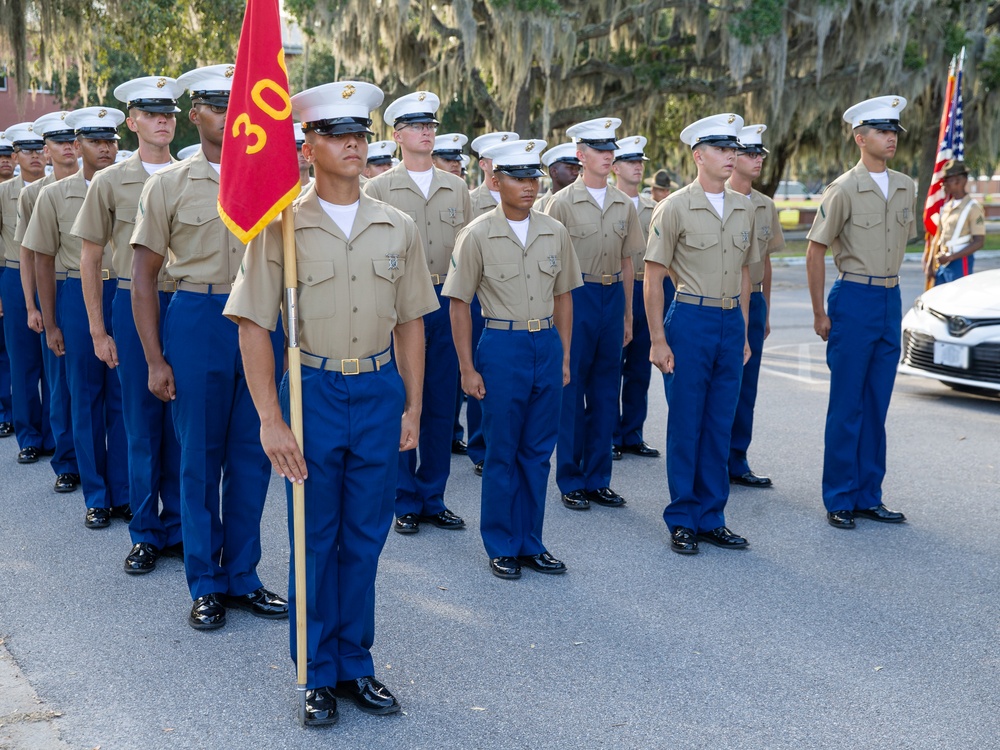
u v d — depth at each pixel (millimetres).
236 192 2971
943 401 7793
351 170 3068
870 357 5121
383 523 3258
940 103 22953
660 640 3801
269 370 3066
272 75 2951
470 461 6453
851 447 5148
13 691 3336
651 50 19625
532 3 15656
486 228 4402
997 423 7102
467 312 4469
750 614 4043
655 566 4590
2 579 4320
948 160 9344
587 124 5426
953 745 3070
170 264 3959
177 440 4445
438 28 16969
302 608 3137
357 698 3268
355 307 3105
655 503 5570
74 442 5227
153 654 3635
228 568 4027
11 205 6160
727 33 17984
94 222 4406
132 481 4449
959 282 8047
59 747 2996
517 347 4383
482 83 18688
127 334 4312
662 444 6793
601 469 5527
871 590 4293
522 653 3686
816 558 4680
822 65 18375
